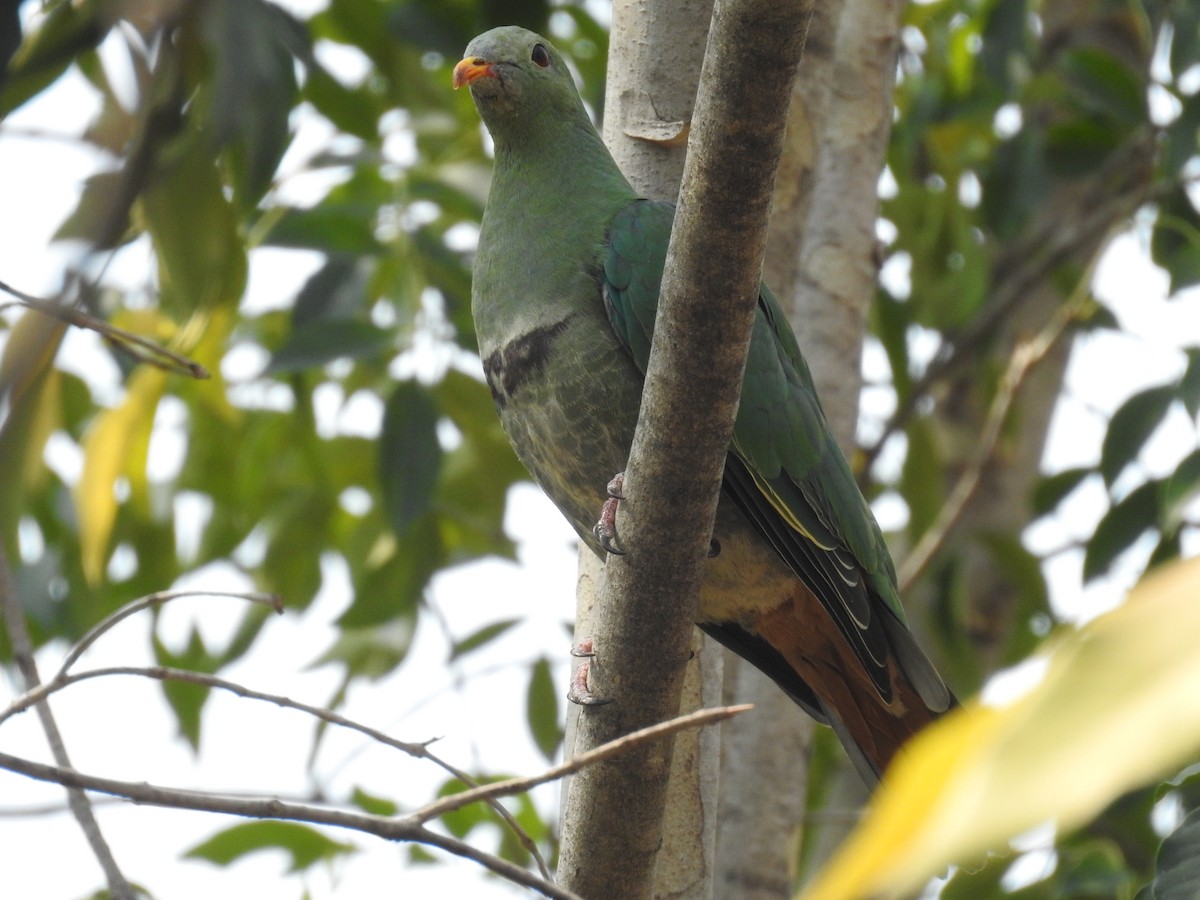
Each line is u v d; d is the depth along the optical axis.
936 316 12.13
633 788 5.61
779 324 7.20
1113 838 9.01
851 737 7.53
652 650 5.54
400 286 9.66
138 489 9.91
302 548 11.38
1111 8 11.74
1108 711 1.31
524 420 7.04
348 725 5.01
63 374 10.48
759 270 4.90
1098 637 1.35
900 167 12.18
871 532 7.25
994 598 12.18
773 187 4.73
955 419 13.05
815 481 6.92
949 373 11.69
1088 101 10.91
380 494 9.90
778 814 8.45
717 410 5.09
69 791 5.52
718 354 4.98
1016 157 11.21
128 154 6.98
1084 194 12.84
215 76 7.35
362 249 9.68
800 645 7.33
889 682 7.16
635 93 7.27
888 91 9.12
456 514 10.82
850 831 10.66
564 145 7.24
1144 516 9.17
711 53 4.49
